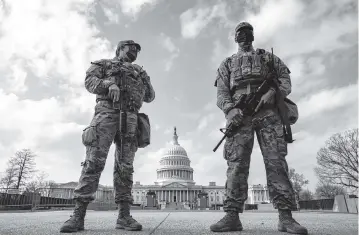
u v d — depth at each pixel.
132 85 4.03
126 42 4.32
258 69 3.56
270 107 3.46
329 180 40.47
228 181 3.42
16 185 42.03
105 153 3.60
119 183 3.77
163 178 118.81
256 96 3.43
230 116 3.46
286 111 3.42
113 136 3.76
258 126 3.49
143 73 4.41
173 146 126.62
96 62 4.00
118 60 4.23
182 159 120.44
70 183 50.47
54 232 3.07
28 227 3.65
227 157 3.54
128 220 3.54
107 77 3.93
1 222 4.83
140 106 4.19
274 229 3.45
